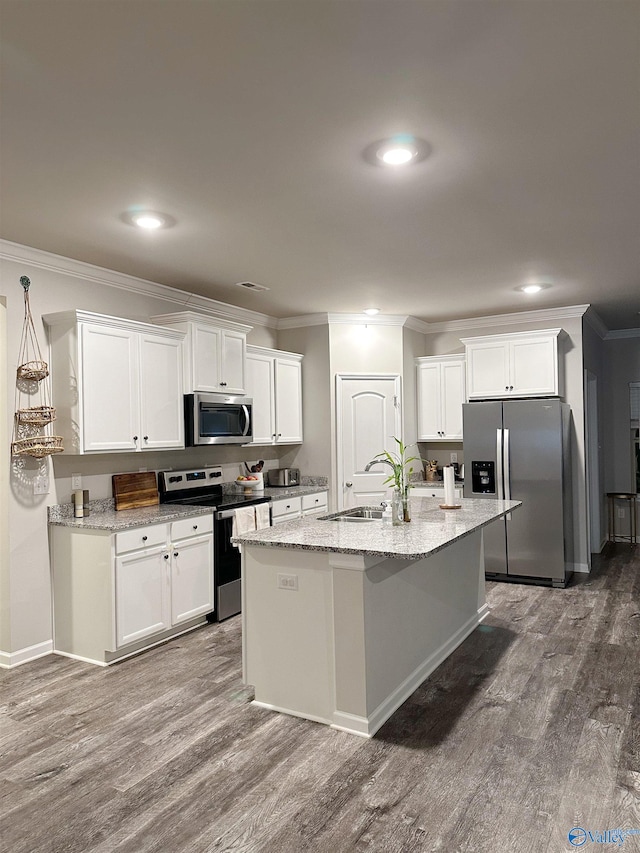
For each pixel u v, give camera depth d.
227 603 4.50
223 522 4.47
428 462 6.35
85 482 4.09
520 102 2.15
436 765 2.48
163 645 3.95
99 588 3.64
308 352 6.05
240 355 5.08
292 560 2.96
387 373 6.07
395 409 6.09
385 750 2.61
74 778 2.43
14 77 1.94
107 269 4.24
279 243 3.71
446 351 6.52
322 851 1.97
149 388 4.21
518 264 4.27
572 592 5.11
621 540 7.27
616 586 5.26
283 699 3.00
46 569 3.83
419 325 6.43
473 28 1.74
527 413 5.42
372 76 1.97
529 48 1.83
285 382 5.80
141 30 1.72
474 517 3.61
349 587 2.77
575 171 2.74
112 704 3.10
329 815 2.16
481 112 2.22
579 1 1.62
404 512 3.47
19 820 2.17
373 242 3.74
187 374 4.54
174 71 1.92
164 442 4.33
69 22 1.68
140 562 3.77
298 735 2.76
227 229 3.44
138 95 2.06
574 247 3.89
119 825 2.13
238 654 3.78
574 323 5.77
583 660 3.60
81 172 2.66
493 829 2.06
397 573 3.11
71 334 3.75
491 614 4.54
